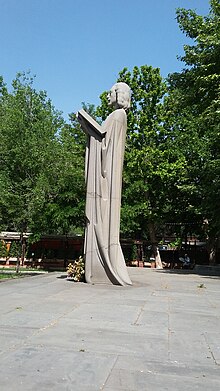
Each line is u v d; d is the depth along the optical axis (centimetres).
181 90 2934
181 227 3816
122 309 786
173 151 3250
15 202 2703
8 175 2903
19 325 605
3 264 3653
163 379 404
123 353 486
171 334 597
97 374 409
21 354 461
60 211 2942
